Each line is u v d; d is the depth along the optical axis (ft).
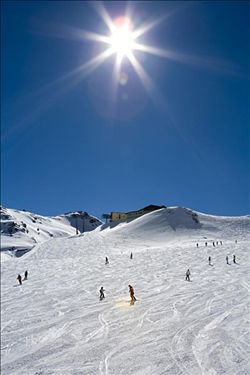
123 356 58.34
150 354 57.00
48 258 224.53
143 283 118.21
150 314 79.97
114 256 192.85
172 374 48.80
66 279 141.49
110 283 124.36
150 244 252.62
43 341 72.74
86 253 230.07
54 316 90.43
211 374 46.73
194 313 76.23
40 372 57.57
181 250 191.21
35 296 117.08
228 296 88.69
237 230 280.31
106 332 72.23
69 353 64.03
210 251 181.47
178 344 59.31
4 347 72.08
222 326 64.95
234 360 49.73
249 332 59.77
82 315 87.66
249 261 148.77
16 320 90.84
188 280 116.16
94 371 54.44
